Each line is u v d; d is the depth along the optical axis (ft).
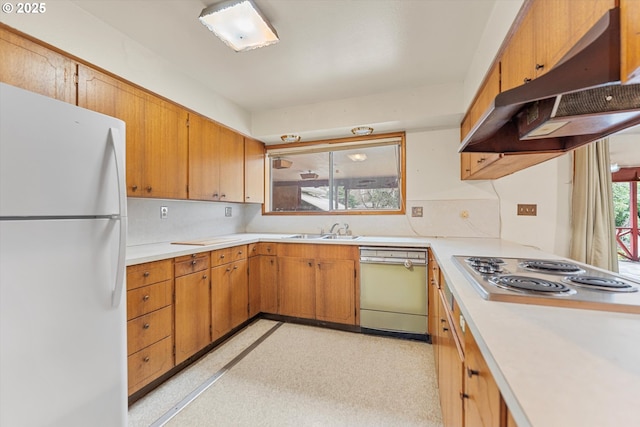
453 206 9.46
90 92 5.51
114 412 3.95
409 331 8.19
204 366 6.71
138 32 6.11
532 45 4.09
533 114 3.54
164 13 5.50
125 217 4.09
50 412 3.28
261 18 5.43
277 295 9.59
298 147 11.53
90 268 3.69
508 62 4.97
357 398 5.54
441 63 7.37
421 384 5.98
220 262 7.87
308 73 7.89
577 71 2.26
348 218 10.73
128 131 6.26
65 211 3.44
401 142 10.08
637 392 1.37
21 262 3.07
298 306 9.35
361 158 10.99
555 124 3.31
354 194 11.09
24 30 4.57
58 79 5.01
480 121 3.62
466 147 4.78
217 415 5.08
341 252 8.86
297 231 11.47
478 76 6.65
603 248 7.42
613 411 1.24
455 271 4.18
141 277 5.54
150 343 5.71
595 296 2.76
